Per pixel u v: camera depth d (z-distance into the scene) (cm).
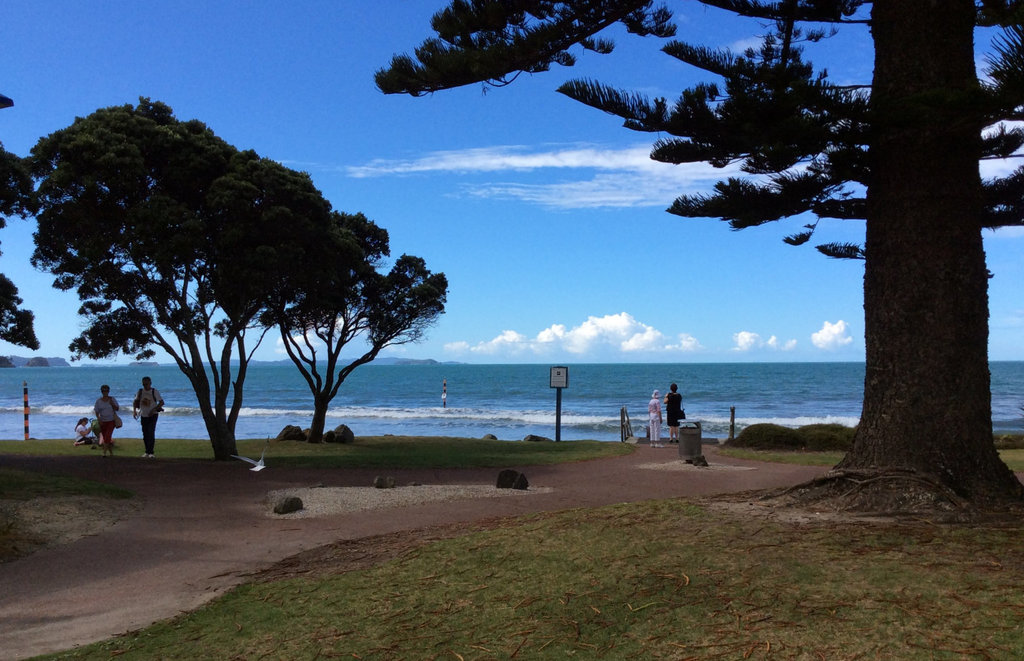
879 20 726
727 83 692
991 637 380
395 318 2469
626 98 764
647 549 586
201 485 1318
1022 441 2205
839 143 691
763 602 453
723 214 877
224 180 1617
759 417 4503
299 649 467
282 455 1980
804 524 622
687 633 425
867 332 716
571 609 482
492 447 2245
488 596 526
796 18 901
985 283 688
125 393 8306
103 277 1697
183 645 494
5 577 705
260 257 1608
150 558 776
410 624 491
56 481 1198
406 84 891
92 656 484
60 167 1552
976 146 682
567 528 697
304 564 712
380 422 4300
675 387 2359
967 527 582
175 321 1845
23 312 1598
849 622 413
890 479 657
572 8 841
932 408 667
